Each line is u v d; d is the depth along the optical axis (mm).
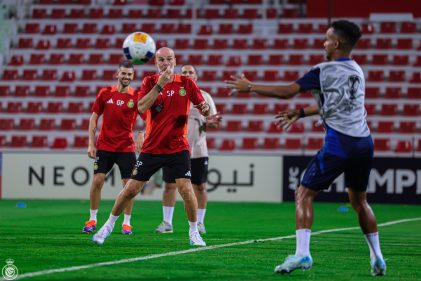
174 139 25359
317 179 19000
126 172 31391
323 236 30766
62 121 70312
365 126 19141
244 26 76250
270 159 57500
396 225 38156
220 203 56250
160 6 79312
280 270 18969
